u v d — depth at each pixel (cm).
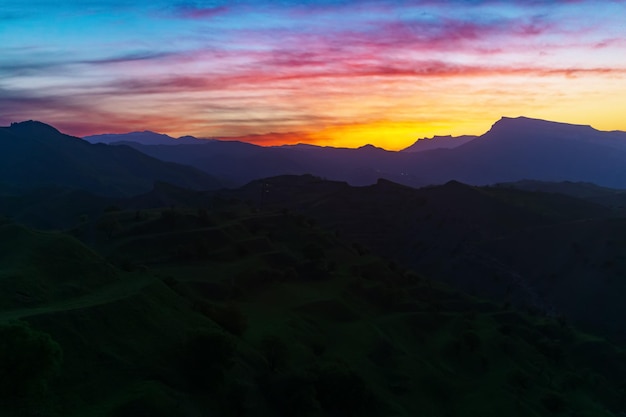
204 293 11550
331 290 13738
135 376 5881
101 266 8556
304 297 12675
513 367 11344
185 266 13375
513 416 9188
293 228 19262
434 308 14562
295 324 10381
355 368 9081
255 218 19238
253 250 15575
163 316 7419
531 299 18938
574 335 14650
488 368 11344
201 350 6406
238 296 12138
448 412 9231
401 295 15025
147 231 15600
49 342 4888
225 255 14625
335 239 19488
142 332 6769
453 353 11719
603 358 13425
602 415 10169
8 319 5647
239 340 8350
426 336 12644
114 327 6544
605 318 16888
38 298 6831
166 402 5528
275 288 13250
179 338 7012
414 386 9538
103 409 5109
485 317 14538
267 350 8012
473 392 10181
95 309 6569
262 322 10281
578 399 10862
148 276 9100
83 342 5978
